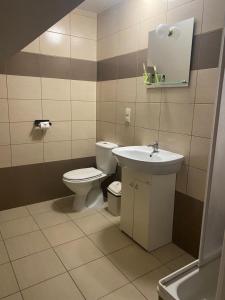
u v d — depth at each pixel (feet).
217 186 3.52
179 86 6.33
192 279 3.80
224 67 3.03
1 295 5.08
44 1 2.19
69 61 9.20
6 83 8.11
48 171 9.53
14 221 8.07
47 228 7.69
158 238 6.72
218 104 3.14
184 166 6.47
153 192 6.25
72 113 9.68
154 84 7.05
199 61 5.78
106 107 9.53
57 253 6.46
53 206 9.26
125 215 7.26
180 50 6.16
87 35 9.40
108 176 9.52
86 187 8.61
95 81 9.98
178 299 3.34
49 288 5.28
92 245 6.84
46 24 2.79
